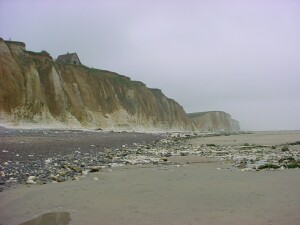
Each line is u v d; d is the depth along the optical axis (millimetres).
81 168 13875
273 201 7859
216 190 9430
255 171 13320
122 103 80688
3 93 46844
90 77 73438
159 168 14758
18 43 55438
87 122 62062
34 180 10773
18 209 7336
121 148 25953
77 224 6301
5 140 25656
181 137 58094
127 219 6637
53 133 39594
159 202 8062
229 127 176625
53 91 56750
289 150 24812
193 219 6598
